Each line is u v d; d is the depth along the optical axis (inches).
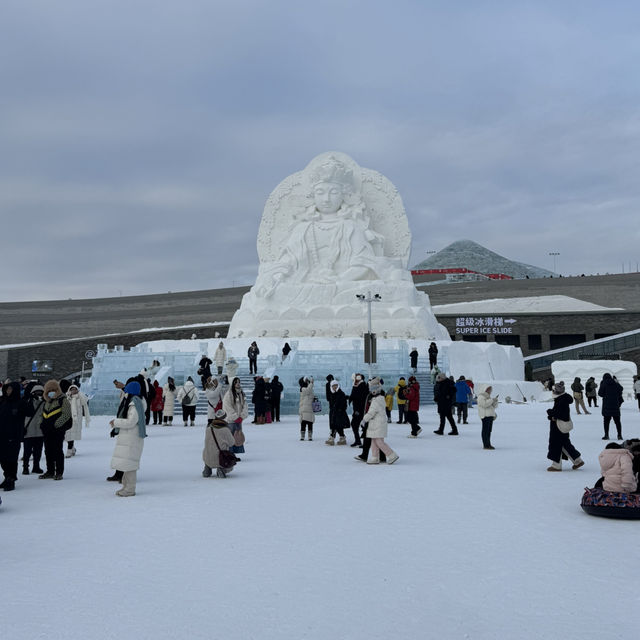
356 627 190.4
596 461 522.3
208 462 455.2
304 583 229.3
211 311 2940.5
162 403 946.7
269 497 384.8
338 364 1236.5
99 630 188.5
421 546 276.1
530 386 1642.5
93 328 2876.5
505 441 671.8
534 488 407.2
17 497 393.4
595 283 2952.8
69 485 437.1
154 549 274.1
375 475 461.4
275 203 2047.2
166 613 201.5
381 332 1728.6
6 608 206.2
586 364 1752.0
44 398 461.4
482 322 2400.3
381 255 1940.2
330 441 655.1
